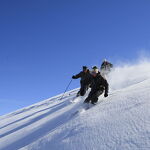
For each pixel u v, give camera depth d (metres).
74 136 4.82
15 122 10.97
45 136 5.67
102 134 4.40
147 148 3.44
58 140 5.02
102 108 6.05
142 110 4.75
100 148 3.97
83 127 5.07
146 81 8.33
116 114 5.12
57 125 6.61
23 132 7.79
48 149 4.88
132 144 3.68
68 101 10.42
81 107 7.57
